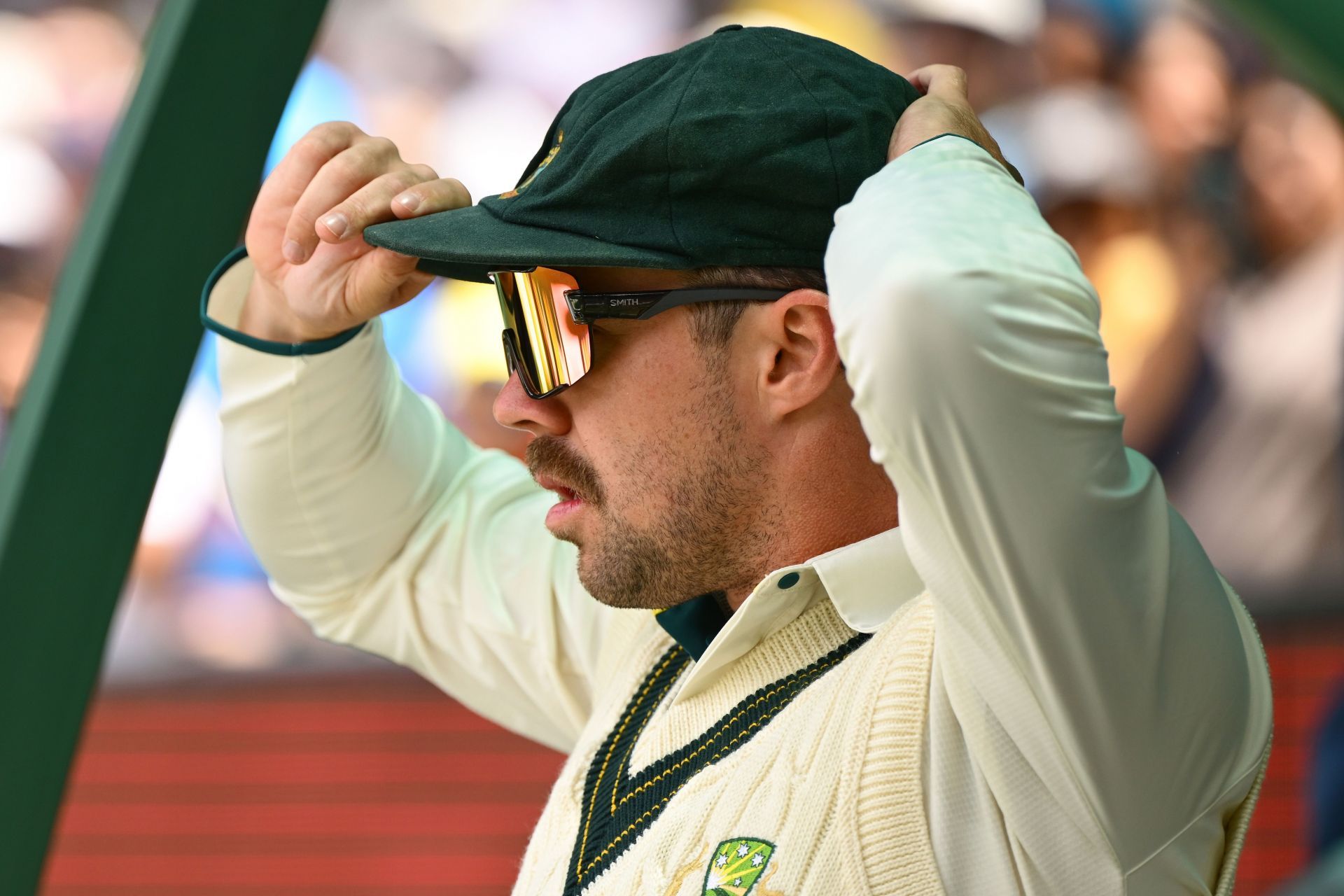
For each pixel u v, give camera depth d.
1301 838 16.09
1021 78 17.22
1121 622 2.82
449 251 3.87
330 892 17.59
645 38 17.52
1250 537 17.34
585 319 4.02
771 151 3.79
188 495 17.66
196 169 4.82
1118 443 2.82
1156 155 17.12
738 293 3.95
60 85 17.73
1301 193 17.03
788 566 4.01
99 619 5.02
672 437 4.07
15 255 17.61
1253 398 17.28
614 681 4.76
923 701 3.32
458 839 17.83
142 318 4.88
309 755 18.08
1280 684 16.81
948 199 2.85
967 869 3.20
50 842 5.08
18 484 4.79
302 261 4.57
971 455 2.71
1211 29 16.98
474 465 5.85
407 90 17.36
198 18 4.64
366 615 5.66
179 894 17.62
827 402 4.02
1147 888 3.12
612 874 3.85
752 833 3.55
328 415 5.16
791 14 17.38
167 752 17.95
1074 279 2.79
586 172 3.88
